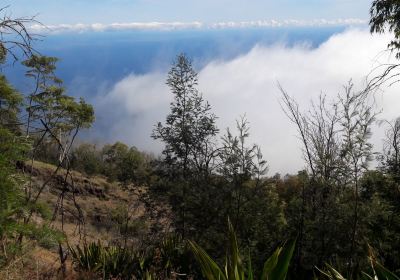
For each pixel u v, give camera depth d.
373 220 6.41
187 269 7.17
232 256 2.67
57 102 8.79
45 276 5.66
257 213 7.37
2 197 4.05
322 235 6.54
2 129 4.41
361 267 5.91
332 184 6.99
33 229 4.54
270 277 2.58
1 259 4.37
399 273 5.95
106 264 7.18
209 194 7.65
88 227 16.09
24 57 4.87
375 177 7.17
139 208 12.62
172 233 9.69
